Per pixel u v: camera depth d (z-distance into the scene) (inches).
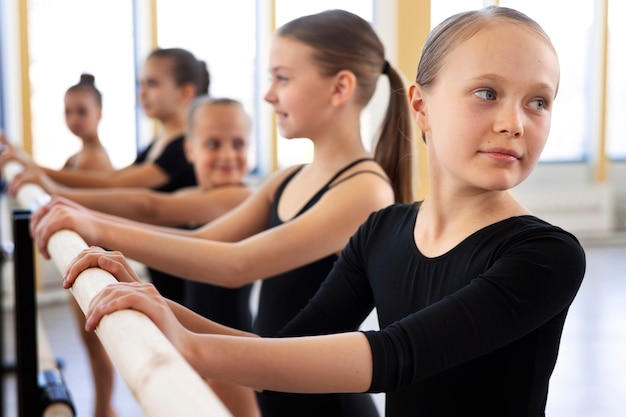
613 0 252.5
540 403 29.6
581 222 247.3
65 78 183.8
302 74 47.4
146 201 74.2
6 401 105.8
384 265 34.1
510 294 27.2
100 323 22.9
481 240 30.0
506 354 29.4
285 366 25.7
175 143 91.9
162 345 19.3
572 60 251.3
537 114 28.9
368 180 46.1
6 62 181.2
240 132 75.9
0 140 102.4
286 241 44.3
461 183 30.9
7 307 160.4
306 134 48.3
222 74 209.3
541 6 246.1
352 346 26.0
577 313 156.8
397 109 49.6
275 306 49.4
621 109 259.6
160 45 201.2
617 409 107.1
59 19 182.7
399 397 32.1
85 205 75.2
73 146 183.5
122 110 190.2
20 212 51.2
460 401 30.1
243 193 75.3
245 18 208.8
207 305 66.8
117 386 113.1
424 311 27.2
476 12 30.0
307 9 206.1
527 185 251.4
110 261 29.7
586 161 256.5
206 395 16.0
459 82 28.9
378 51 49.0
